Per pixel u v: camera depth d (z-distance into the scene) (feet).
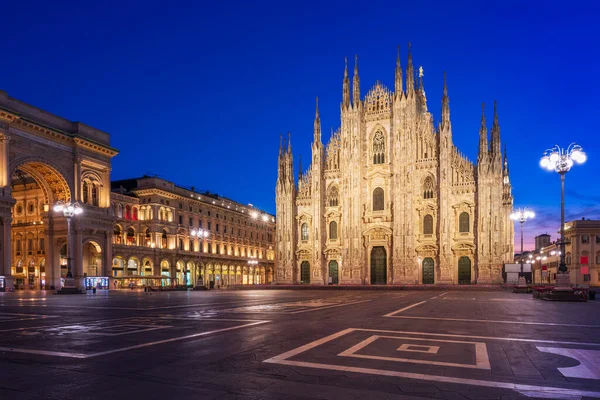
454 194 262.06
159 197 320.70
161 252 316.60
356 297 152.46
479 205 252.42
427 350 41.34
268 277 463.83
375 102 287.48
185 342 45.96
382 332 53.62
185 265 341.41
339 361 36.40
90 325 61.87
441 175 262.47
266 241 469.16
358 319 69.82
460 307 98.73
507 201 266.36
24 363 35.83
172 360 36.83
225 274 393.29
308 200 299.17
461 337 49.67
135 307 99.86
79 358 37.65
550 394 27.30
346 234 279.49
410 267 262.88
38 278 277.85
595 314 80.28
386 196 276.82
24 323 65.10
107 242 268.00
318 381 30.14
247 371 32.99
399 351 40.83
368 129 286.87
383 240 275.39
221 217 394.73
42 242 281.74
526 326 60.39
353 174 281.74
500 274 245.65
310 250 294.46
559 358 37.91
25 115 229.45
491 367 34.35
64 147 249.55
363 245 280.10
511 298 142.31
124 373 32.40
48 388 28.55
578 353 40.16
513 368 34.06
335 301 124.98
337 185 292.81
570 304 110.52
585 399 26.32
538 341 46.88
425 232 268.21
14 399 26.30
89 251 270.26
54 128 240.32
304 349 41.81
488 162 253.44
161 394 27.25
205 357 38.04
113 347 43.01
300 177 304.50
